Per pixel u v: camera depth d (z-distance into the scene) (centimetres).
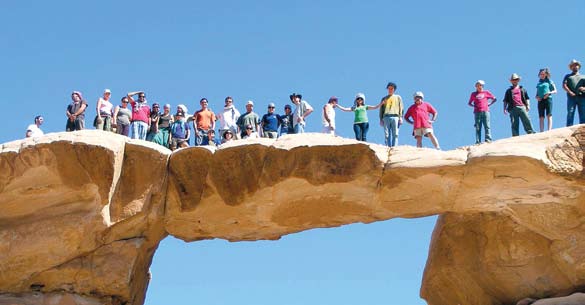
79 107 2153
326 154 1906
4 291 1989
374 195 1959
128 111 2209
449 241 2194
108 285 2009
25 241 1942
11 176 1889
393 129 2155
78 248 1964
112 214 1938
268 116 2239
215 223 2031
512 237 2088
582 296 2003
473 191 1950
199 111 2252
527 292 2098
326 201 1977
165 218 2017
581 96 2091
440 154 1920
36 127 2208
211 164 1944
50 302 1992
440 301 2278
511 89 2144
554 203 1967
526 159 1866
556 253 2028
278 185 1930
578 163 1897
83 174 1889
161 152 1944
